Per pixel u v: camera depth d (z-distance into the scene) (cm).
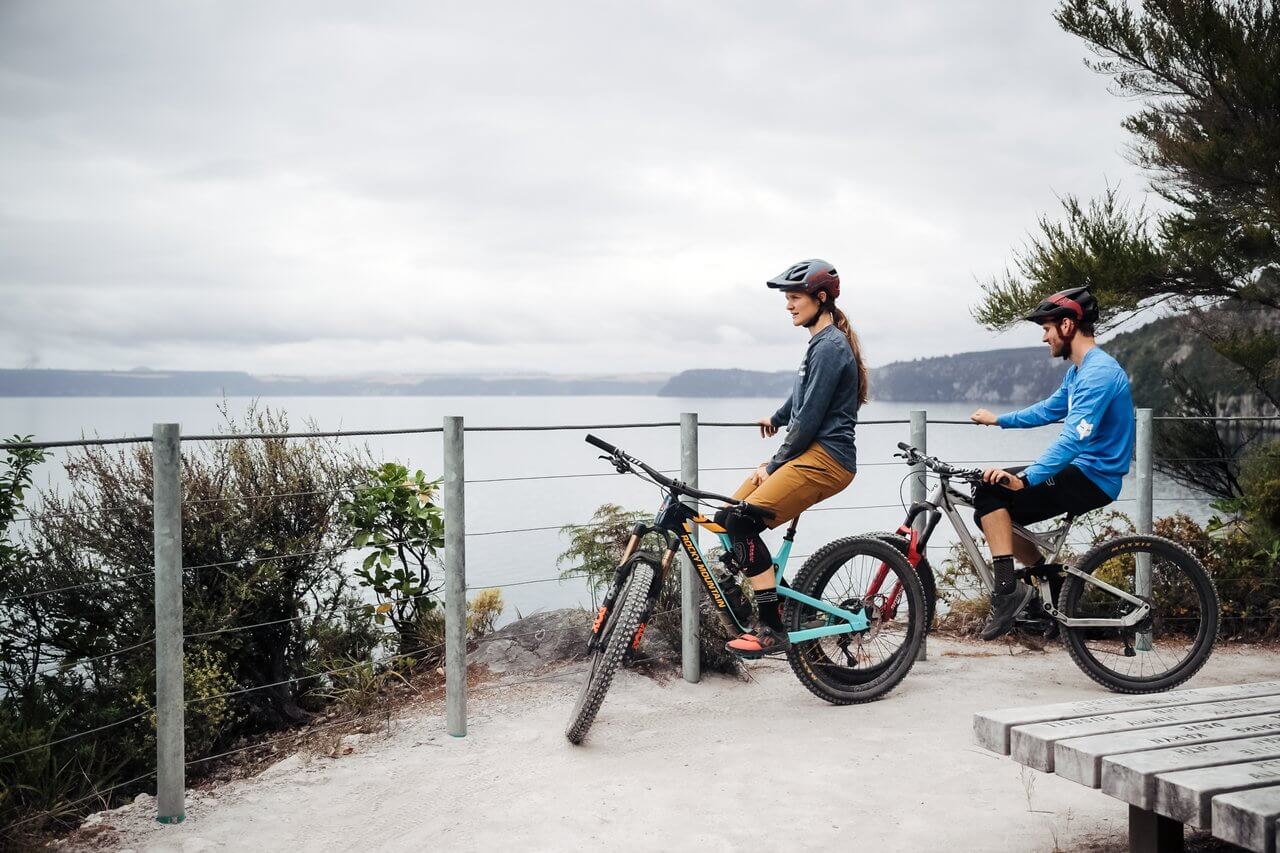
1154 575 593
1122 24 833
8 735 400
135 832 347
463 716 435
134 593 479
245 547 513
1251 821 201
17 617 459
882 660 493
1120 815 334
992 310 892
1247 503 697
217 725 474
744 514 445
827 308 462
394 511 551
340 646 528
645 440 6375
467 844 327
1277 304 821
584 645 547
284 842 335
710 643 521
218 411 530
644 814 346
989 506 470
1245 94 785
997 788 361
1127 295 842
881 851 312
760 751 406
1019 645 588
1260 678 515
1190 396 848
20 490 466
